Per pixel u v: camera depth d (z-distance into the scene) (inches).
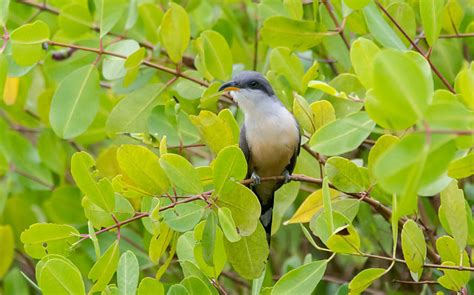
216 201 351.3
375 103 276.7
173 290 343.0
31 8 553.3
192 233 386.3
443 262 362.9
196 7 537.6
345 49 461.4
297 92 447.8
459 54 467.5
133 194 369.7
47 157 550.3
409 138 226.2
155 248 366.6
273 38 450.6
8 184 534.6
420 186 240.1
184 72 474.3
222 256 375.6
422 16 384.8
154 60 522.3
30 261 572.1
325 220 347.6
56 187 548.1
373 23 394.6
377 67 242.5
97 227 361.7
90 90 439.8
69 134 434.9
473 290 421.4
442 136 228.7
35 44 422.0
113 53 457.1
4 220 554.9
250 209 352.8
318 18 473.1
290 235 556.1
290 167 464.8
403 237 353.7
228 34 535.5
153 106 470.3
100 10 454.6
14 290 516.1
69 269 333.4
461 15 464.8
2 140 542.0
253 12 558.9
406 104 239.6
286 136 451.2
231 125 407.8
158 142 441.1
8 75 456.1
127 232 480.7
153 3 518.0
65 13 497.7
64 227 358.3
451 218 357.7
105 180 353.4
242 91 461.4
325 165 386.6
